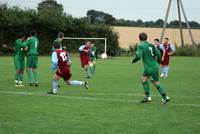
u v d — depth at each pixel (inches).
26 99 783.7
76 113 644.7
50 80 1184.8
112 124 568.1
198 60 2691.9
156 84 748.6
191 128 548.1
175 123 579.2
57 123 570.3
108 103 747.4
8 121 578.9
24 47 1004.6
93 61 1445.6
